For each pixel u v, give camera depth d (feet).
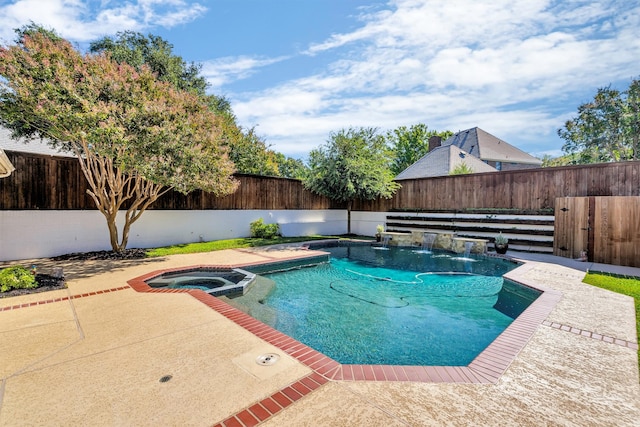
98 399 7.79
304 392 8.15
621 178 29.12
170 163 25.39
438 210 42.70
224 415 7.19
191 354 10.21
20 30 33.42
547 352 10.57
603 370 9.43
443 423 6.97
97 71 23.26
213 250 33.19
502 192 36.96
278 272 26.21
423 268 28.02
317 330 14.62
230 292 19.13
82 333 11.88
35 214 27.50
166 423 6.91
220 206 40.73
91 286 18.71
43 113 20.54
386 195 45.98
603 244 27.43
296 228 47.67
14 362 9.67
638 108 64.03
